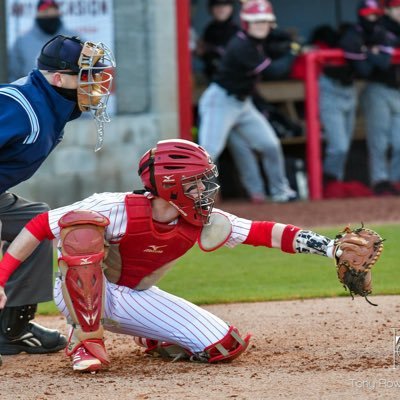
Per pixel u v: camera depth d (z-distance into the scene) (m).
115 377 17.16
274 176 46.34
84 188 42.62
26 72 41.69
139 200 17.28
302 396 15.28
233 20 47.78
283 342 19.98
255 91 46.34
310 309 23.72
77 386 16.52
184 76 44.00
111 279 18.11
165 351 18.73
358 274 17.09
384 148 48.31
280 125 48.41
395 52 47.19
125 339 21.17
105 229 17.28
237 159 46.12
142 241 17.33
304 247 17.62
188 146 17.16
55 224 17.25
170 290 27.12
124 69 42.59
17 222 19.56
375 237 17.17
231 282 28.31
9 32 41.41
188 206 17.14
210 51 46.78
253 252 33.69
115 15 42.22
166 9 42.78
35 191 42.03
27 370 18.34
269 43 45.78
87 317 17.28
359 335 20.33
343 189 48.00
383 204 44.97
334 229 36.72
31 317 19.94
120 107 42.78
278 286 27.48
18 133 17.17
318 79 46.78
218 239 17.72
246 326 21.94
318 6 56.12
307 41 55.22
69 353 17.91
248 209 44.03
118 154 42.84
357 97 48.47
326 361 17.91
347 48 46.22
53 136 17.86
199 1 53.88
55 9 41.50
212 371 17.39
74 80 17.66
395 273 28.61
